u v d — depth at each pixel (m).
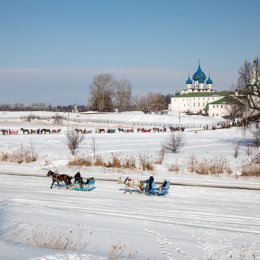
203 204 21.73
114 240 14.30
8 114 160.25
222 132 81.38
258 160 37.72
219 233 16.03
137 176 31.64
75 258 10.79
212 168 34.09
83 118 142.12
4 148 50.12
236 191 25.81
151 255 12.85
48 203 21.14
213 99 184.25
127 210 19.86
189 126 118.38
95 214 18.72
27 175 32.00
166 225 17.03
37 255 10.55
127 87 173.75
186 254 13.21
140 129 101.25
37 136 73.94
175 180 29.83
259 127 58.81
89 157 40.09
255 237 15.59
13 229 14.90
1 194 23.70
